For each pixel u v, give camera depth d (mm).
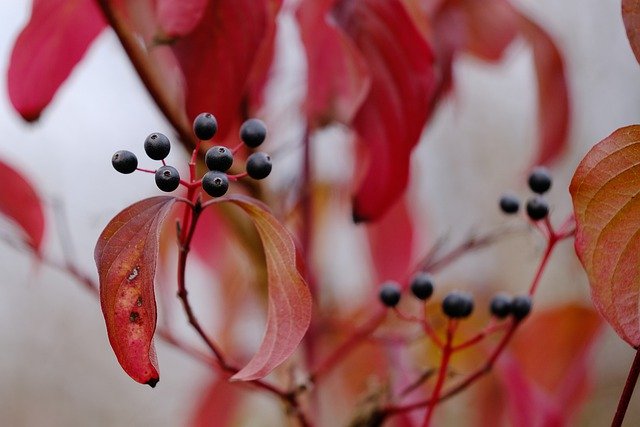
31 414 2201
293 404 661
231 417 806
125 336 522
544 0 1870
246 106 667
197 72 609
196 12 600
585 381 740
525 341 752
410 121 631
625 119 1812
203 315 969
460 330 753
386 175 632
